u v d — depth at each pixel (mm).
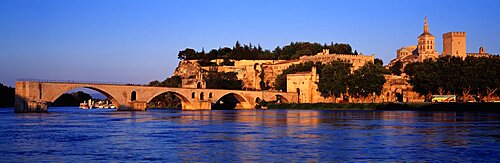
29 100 196000
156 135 93312
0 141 82125
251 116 177625
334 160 61688
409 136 89562
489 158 62750
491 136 88812
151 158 63656
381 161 60844
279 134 94812
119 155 66188
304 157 64062
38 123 127000
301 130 104250
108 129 107750
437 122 129500
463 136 89000
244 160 61969
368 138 86250
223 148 73062
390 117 161000
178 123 130500
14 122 130375
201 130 105188
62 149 72000
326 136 90188
